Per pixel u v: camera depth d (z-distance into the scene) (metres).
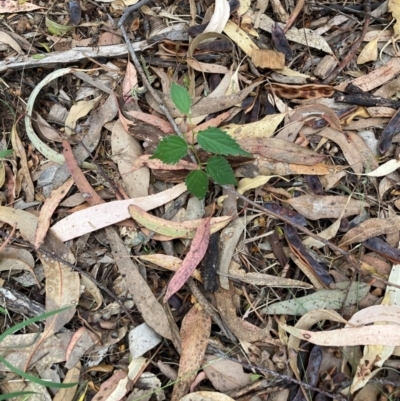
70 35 0.70
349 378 0.60
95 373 0.60
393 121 0.67
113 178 0.65
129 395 0.59
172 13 0.71
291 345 0.60
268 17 0.70
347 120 0.67
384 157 0.67
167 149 0.59
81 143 0.66
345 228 0.64
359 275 0.62
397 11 0.70
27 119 0.65
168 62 0.69
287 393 0.59
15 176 0.65
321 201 0.65
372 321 0.60
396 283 0.62
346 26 0.71
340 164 0.66
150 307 0.60
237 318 0.61
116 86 0.68
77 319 0.61
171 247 0.63
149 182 0.64
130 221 0.63
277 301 0.63
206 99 0.67
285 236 0.64
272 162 0.65
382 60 0.70
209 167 0.60
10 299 0.61
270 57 0.68
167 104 0.67
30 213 0.63
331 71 0.69
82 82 0.69
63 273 0.61
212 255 0.62
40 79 0.69
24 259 0.62
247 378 0.60
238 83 0.68
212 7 0.70
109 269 0.63
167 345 0.61
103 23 0.70
